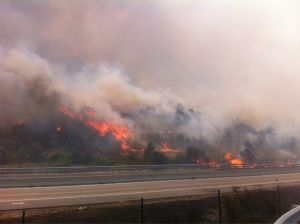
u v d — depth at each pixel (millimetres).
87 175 33344
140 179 34250
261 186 32781
